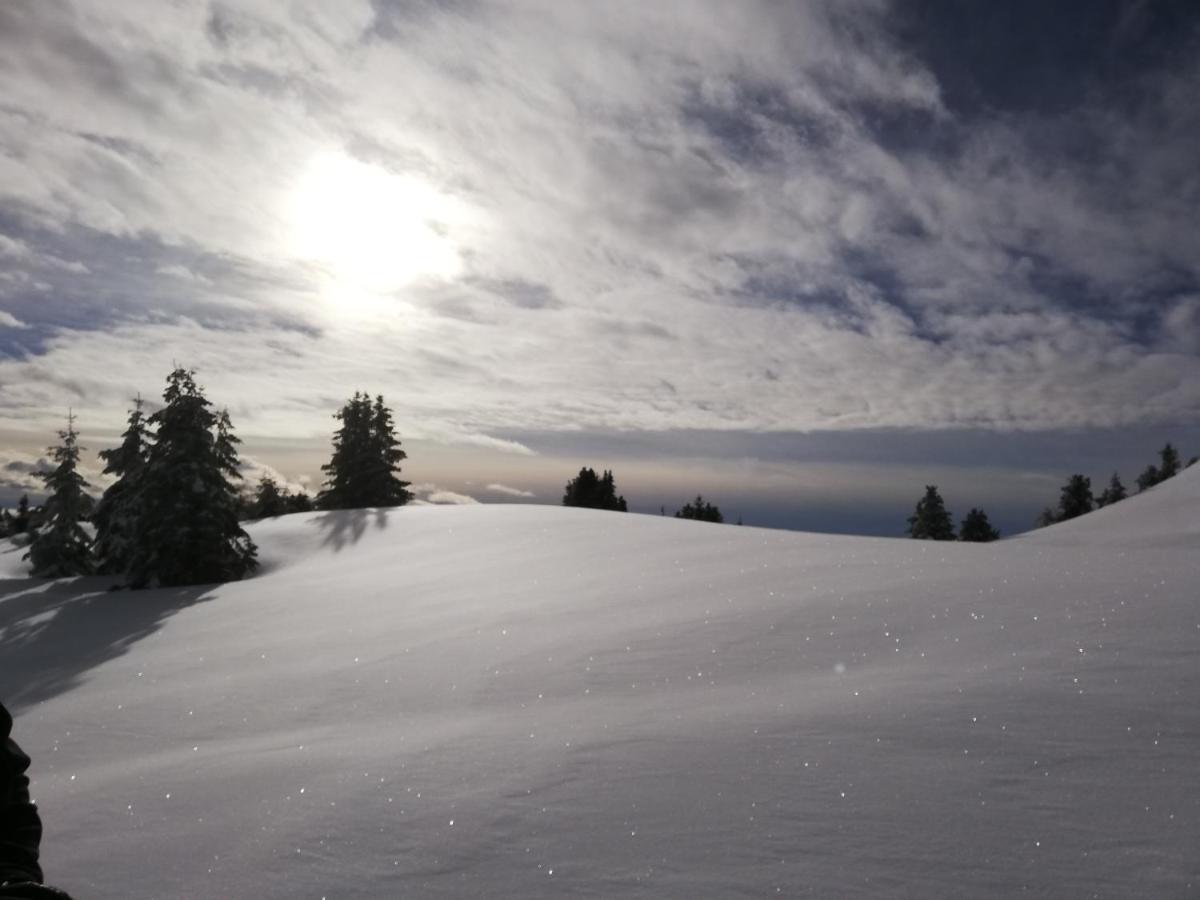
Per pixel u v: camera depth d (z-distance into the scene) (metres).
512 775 3.47
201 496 25.25
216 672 8.35
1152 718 3.29
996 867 2.35
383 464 50.72
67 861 3.09
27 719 7.04
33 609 20.92
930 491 69.50
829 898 2.28
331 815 3.23
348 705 5.87
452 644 7.43
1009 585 6.25
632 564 11.73
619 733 3.91
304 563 25.41
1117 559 7.26
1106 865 2.30
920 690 4.00
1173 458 78.81
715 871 2.49
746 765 3.28
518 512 27.34
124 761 5.15
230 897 2.64
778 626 6.01
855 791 2.93
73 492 32.50
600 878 2.52
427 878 2.63
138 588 24.78
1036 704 3.58
